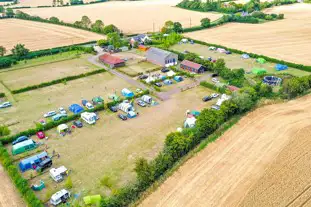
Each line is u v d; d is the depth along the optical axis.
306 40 136.25
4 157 57.81
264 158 56.12
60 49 129.62
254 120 69.75
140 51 130.00
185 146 57.28
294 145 59.56
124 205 46.34
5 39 150.75
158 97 84.62
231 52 124.62
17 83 96.06
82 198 49.00
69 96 86.50
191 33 156.38
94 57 122.19
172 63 111.00
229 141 61.94
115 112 77.25
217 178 51.53
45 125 69.19
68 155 60.19
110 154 60.25
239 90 79.81
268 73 99.62
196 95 85.44
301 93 82.12
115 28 154.75
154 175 51.22
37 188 50.84
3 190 50.78
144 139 65.00
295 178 50.62
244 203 45.81
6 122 72.81
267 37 143.75
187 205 46.09
